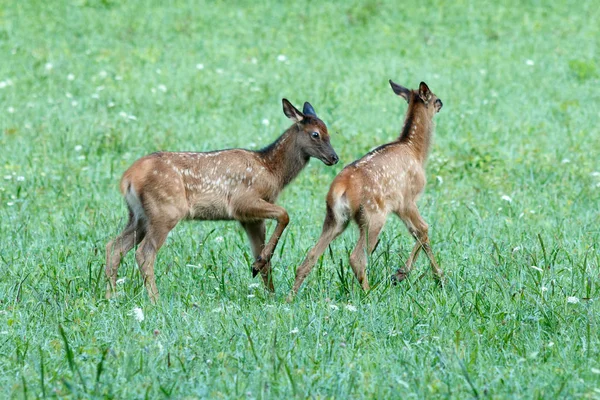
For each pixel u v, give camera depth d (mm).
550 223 19266
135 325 13328
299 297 14984
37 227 18984
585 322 13469
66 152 24422
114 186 21891
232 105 29156
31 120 27094
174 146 24906
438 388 11055
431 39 37344
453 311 13969
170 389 10953
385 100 29844
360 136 25625
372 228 15773
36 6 39312
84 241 18078
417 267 16453
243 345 12555
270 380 11258
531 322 13547
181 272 15969
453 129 26875
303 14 39688
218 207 16484
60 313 13938
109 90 30062
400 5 40875
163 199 15805
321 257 15570
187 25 37906
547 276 15242
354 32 37969
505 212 20234
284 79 32000
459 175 22797
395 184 16219
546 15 40219
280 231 16484
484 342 12789
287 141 17266
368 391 11055
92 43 35469
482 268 15766
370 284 15484
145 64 33281
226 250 17203
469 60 34750
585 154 24547
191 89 30500
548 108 29266
